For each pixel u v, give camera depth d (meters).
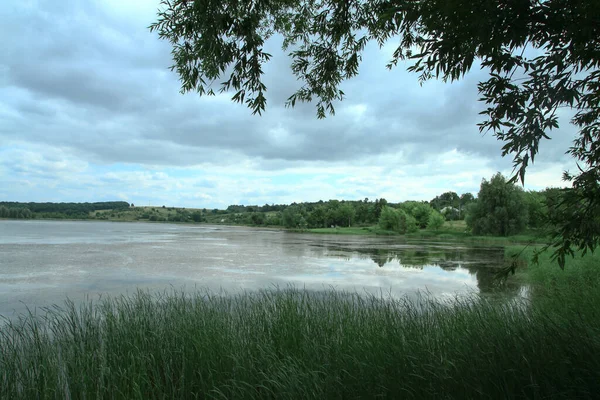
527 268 18.44
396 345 5.04
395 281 17.27
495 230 53.69
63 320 7.39
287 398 4.07
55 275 18.31
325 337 5.86
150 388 4.71
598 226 2.94
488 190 54.84
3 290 14.47
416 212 88.25
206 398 4.63
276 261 25.31
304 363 4.86
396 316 6.92
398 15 2.96
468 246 41.75
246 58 4.25
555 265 14.52
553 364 3.93
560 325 5.09
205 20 3.96
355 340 5.50
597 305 6.59
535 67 2.70
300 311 7.39
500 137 2.84
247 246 39.34
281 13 5.46
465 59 2.63
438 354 4.68
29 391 4.70
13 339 6.18
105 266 21.70
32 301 12.49
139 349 5.66
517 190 53.66
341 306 8.20
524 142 2.65
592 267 12.84
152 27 4.25
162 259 25.66
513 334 4.91
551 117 2.69
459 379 3.95
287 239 55.66
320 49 5.53
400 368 4.31
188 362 5.16
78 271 19.70
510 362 4.08
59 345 6.13
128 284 15.92
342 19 5.14
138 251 31.34
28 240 42.44
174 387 4.64
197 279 17.44
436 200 135.88
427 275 19.25
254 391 4.42
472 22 2.42
